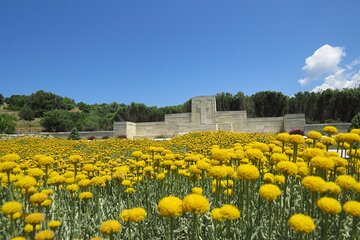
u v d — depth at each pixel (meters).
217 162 4.64
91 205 4.59
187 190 4.86
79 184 4.22
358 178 4.10
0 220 3.68
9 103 91.44
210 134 20.41
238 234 3.13
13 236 2.85
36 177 4.35
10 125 40.22
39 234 2.37
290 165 3.14
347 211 2.54
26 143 17.36
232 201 4.05
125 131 37.75
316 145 4.63
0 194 4.18
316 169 3.41
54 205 4.24
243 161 4.65
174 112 56.81
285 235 3.05
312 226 2.28
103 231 2.69
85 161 7.21
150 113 55.22
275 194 2.74
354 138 4.14
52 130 47.81
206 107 38.22
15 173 5.05
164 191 4.95
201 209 2.44
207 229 3.46
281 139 4.30
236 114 37.50
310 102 50.12
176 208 2.48
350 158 4.32
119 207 4.54
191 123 38.62
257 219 3.36
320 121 48.72
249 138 16.81
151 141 17.45
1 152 11.92
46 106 80.00
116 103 79.50
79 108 92.38
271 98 52.44
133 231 3.86
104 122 53.91
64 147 14.32
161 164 5.06
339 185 2.93
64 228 3.85
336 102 48.16
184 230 3.59
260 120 36.91
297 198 3.87
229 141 15.94
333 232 3.02
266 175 3.76
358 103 46.47
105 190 4.98
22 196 4.36
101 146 15.49
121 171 4.64
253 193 3.72
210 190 4.65
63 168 6.70
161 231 3.91
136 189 5.32
